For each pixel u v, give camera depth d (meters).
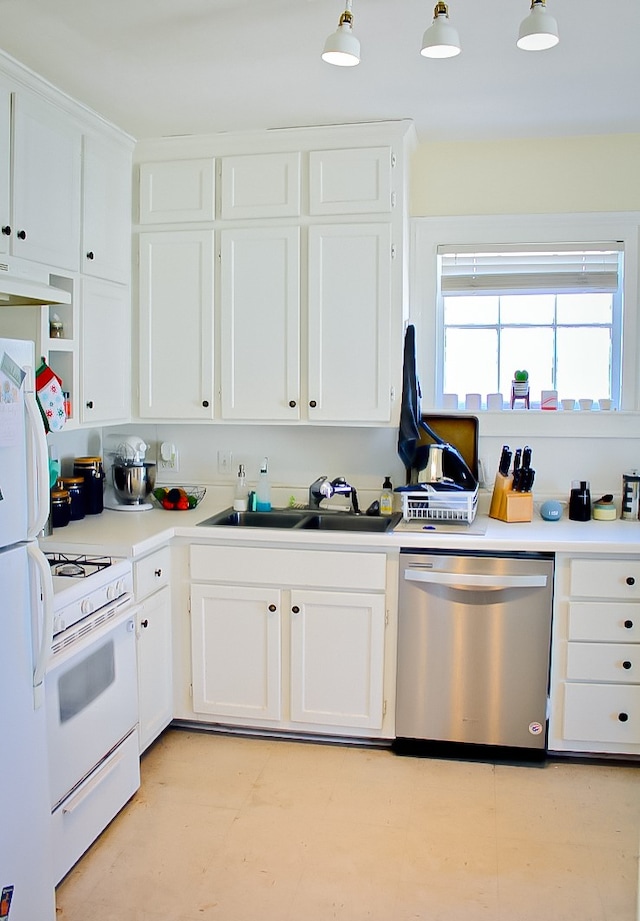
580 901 2.01
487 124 2.95
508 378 3.30
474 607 2.71
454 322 3.32
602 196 3.13
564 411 3.19
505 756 2.79
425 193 3.24
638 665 2.67
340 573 2.78
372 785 2.60
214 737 2.96
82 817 2.15
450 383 3.34
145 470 3.28
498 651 2.71
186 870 2.13
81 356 2.76
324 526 3.23
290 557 2.81
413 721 2.80
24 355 1.77
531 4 1.83
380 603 2.76
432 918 1.94
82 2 1.96
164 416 3.17
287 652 2.86
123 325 3.10
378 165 2.91
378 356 2.97
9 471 1.72
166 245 3.11
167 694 2.89
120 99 2.64
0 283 1.97
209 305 3.09
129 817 2.39
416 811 2.43
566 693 2.71
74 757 2.09
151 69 2.39
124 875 2.11
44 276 2.48
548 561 2.65
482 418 3.24
